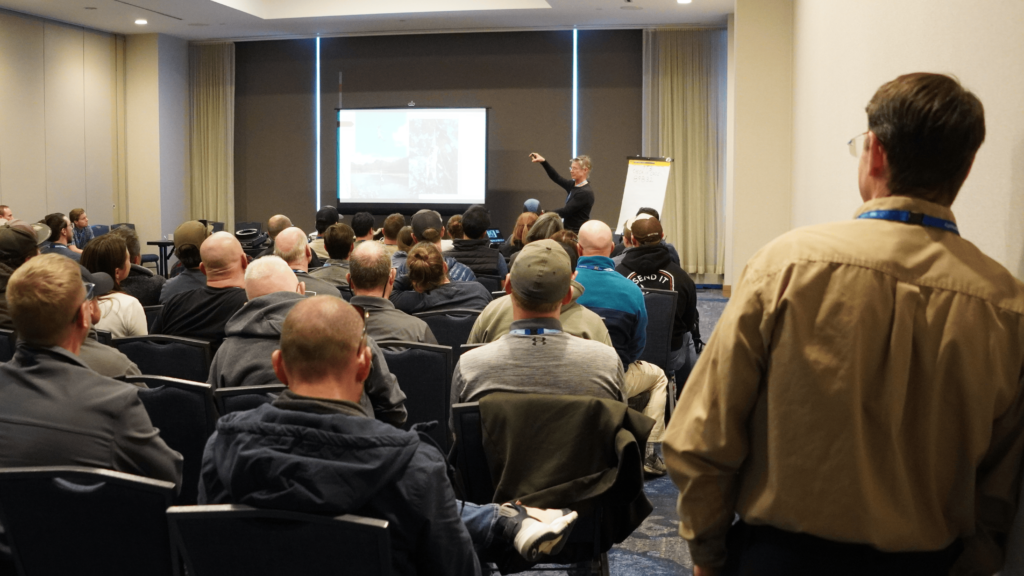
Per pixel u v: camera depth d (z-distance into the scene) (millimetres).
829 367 1104
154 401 2133
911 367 1121
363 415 1374
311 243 6613
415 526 1353
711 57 10812
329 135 12094
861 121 3703
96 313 2279
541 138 11414
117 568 1449
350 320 1417
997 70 1820
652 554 2783
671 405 3875
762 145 7258
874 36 3432
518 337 2061
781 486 1130
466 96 11578
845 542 1111
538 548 1726
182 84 12328
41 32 10742
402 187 11477
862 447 1100
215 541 1293
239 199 12469
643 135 11078
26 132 10609
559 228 4102
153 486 1379
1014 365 1103
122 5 10125
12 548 1471
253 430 1315
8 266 2990
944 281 1106
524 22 10844
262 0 10773
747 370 1158
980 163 1939
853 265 1118
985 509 1186
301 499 1236
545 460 1838
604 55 11211
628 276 4008
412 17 10602
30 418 1592
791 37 7141
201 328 3129
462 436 1920
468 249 5012
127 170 12070
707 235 11047
